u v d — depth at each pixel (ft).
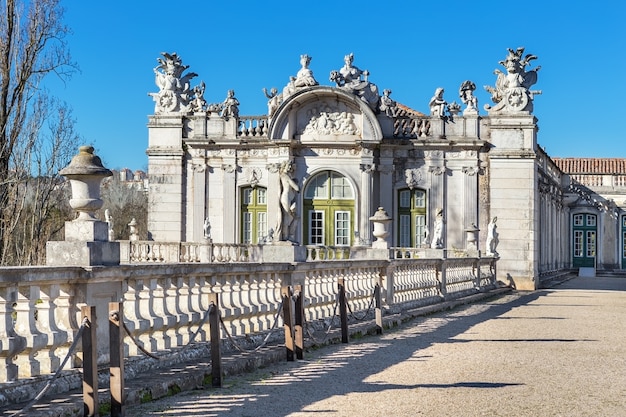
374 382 39.45
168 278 40.29
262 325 50.29
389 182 143.54
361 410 32.71
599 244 216.33
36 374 30.40
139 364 36.68
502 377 41.50
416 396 35.86
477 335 61.93
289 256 54.80
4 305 28.89
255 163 145.89
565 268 215.10
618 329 67.51
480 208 142.20
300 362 46.16
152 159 148.25
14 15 105.40
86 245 32.86
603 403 35.17
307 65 142.72
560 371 43.91
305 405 33.58
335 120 142.41
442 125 142.92
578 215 218.79
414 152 143.43
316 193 143.74
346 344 55.52
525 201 140.56
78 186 33.58
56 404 28.96
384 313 71.20
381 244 74.54
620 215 216.13
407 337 60.34
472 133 142.20
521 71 142.10
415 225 143.43
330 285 62.03
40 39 106.63
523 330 65.98
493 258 129.59
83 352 29.43
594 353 51.62
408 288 82.12
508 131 141.18
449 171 143.23
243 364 41.98
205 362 40.16
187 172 148.36
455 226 142.82
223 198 146.82
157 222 148.36
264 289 51.60
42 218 115.34
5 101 103.81
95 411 29.37
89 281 32.81
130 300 37.09
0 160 103.35
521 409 33.55
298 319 47.42
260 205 145.79
